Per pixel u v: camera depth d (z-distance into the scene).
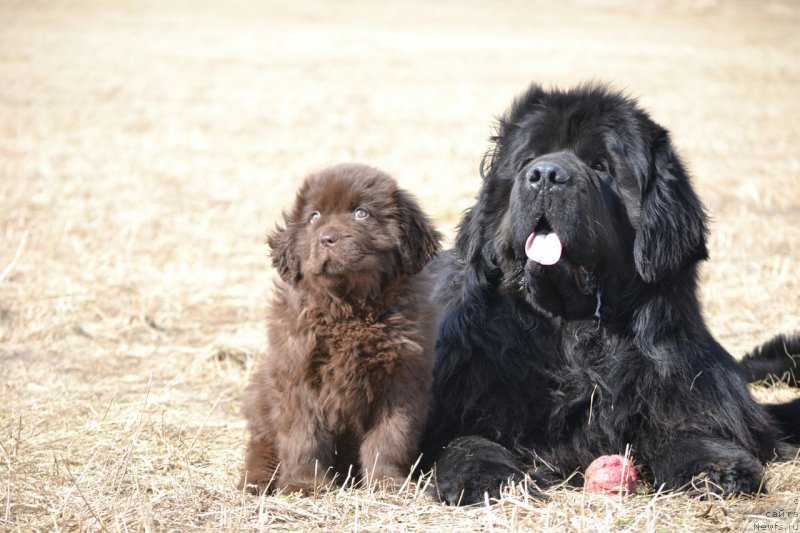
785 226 14.55
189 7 54.03
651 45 41.09
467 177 18.42
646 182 6.58
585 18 53.72
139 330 10.45
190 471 6.26
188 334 10.43
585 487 5.89
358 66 34.00
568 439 6.57
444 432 6.61
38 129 22.80
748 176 18.33
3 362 9.27
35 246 13.62
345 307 5.77
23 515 5.48
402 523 5.25
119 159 20.11
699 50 39.41
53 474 6.20
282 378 5.96
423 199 16.52
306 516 5.37
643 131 6.70
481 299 6.81
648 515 5.10
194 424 7.56
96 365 9.34
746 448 6.36
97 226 14.85
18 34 39.88
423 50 38.34
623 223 6.63
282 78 31.34
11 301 11.20
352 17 51.81
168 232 14.77
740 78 31.86
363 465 5.95
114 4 53.47
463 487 5.70
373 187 6.15
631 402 6.43
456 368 6.68
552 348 6.62
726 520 5.20
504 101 27.25
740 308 10.77
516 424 6.52
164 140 22.14
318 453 5.96
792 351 9.05
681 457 5.99
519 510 5.34
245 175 18.88
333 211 6.08
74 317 10.73
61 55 34.69
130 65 33.12
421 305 6.14
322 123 24.34
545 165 6.22
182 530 5.17
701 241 6.67
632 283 6.57
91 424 7.36
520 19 52.53
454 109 26.16
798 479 6.15
